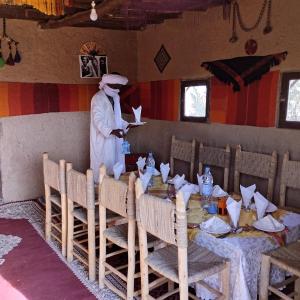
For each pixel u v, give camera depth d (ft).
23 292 7.98
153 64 14.38
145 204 6.26
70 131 14.73
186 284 5.88
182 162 13.15
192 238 6.93
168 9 10.28
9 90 13.25
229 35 10.83
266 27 9.71
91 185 8.14
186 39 12.48
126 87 15.42
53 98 14.16
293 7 9.03
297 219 7.29
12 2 8.71
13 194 14.14
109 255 8.29
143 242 6.59
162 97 13.99
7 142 13.62
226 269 6.32
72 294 7.91
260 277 6.48
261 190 10.39
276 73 9.62
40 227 11.66
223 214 7.54
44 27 13.14
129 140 15.69
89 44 14.52
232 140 11.10
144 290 6.80
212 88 11.61
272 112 9.82
